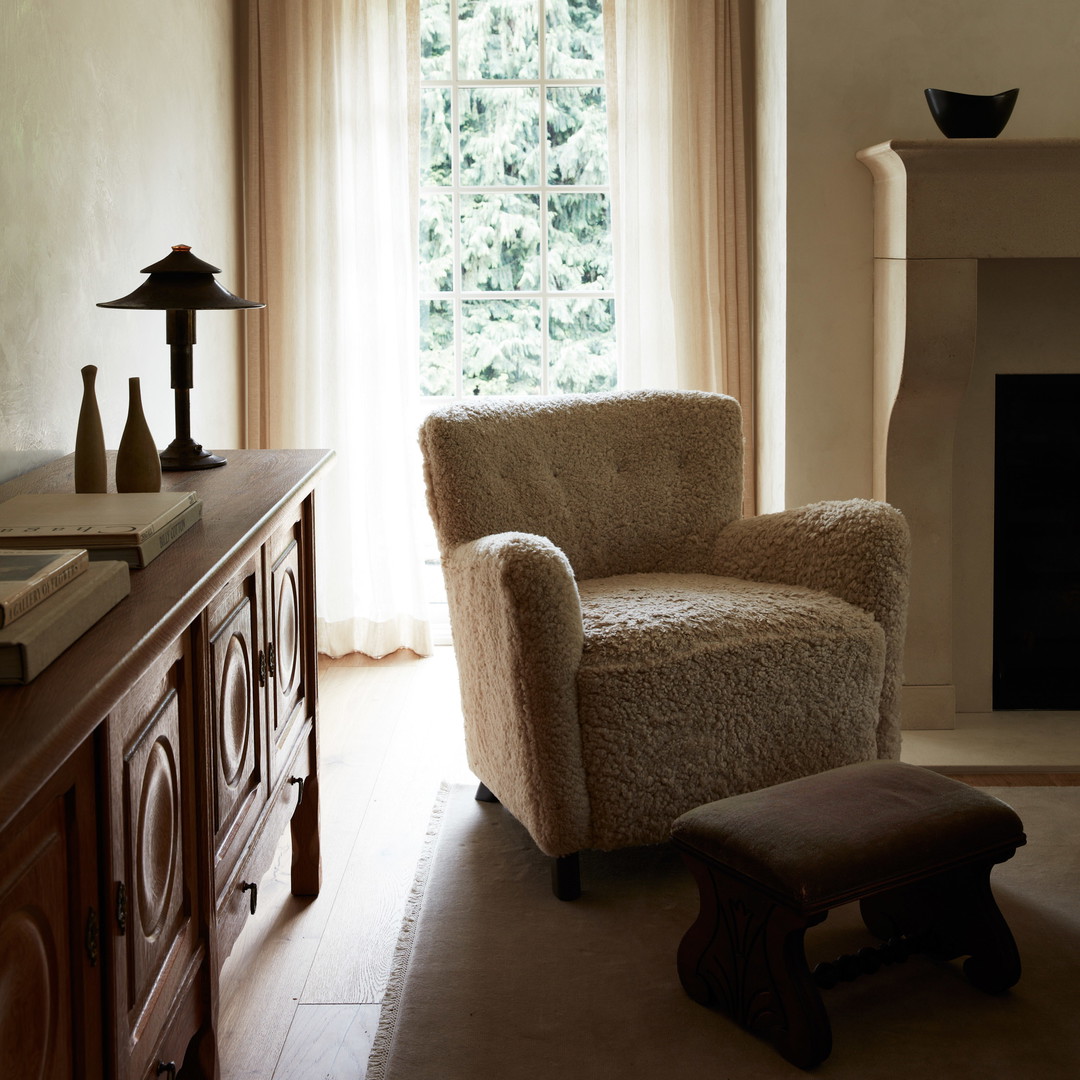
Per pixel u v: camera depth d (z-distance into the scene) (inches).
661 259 152.9
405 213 153.3
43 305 86.9
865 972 76.5
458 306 163.6
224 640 63.5
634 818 90.6
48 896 38.5
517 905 91.0
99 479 72.0
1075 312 131.3
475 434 105.0
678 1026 74.3
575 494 111.3
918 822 72.3
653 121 150.6
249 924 88.2
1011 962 76.5
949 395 125.0
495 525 104.7
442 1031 73.9
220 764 63.4
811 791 76.7
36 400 85.7
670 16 148.6
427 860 98.7
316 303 154.6
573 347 164.6
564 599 88.1
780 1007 70.5
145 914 49.3
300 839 91.7
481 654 96.7
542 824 89.7
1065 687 135.7
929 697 128.6
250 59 149.5
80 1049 41.4
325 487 156.3
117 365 104.4
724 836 72.2
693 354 152.6
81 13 95.1
